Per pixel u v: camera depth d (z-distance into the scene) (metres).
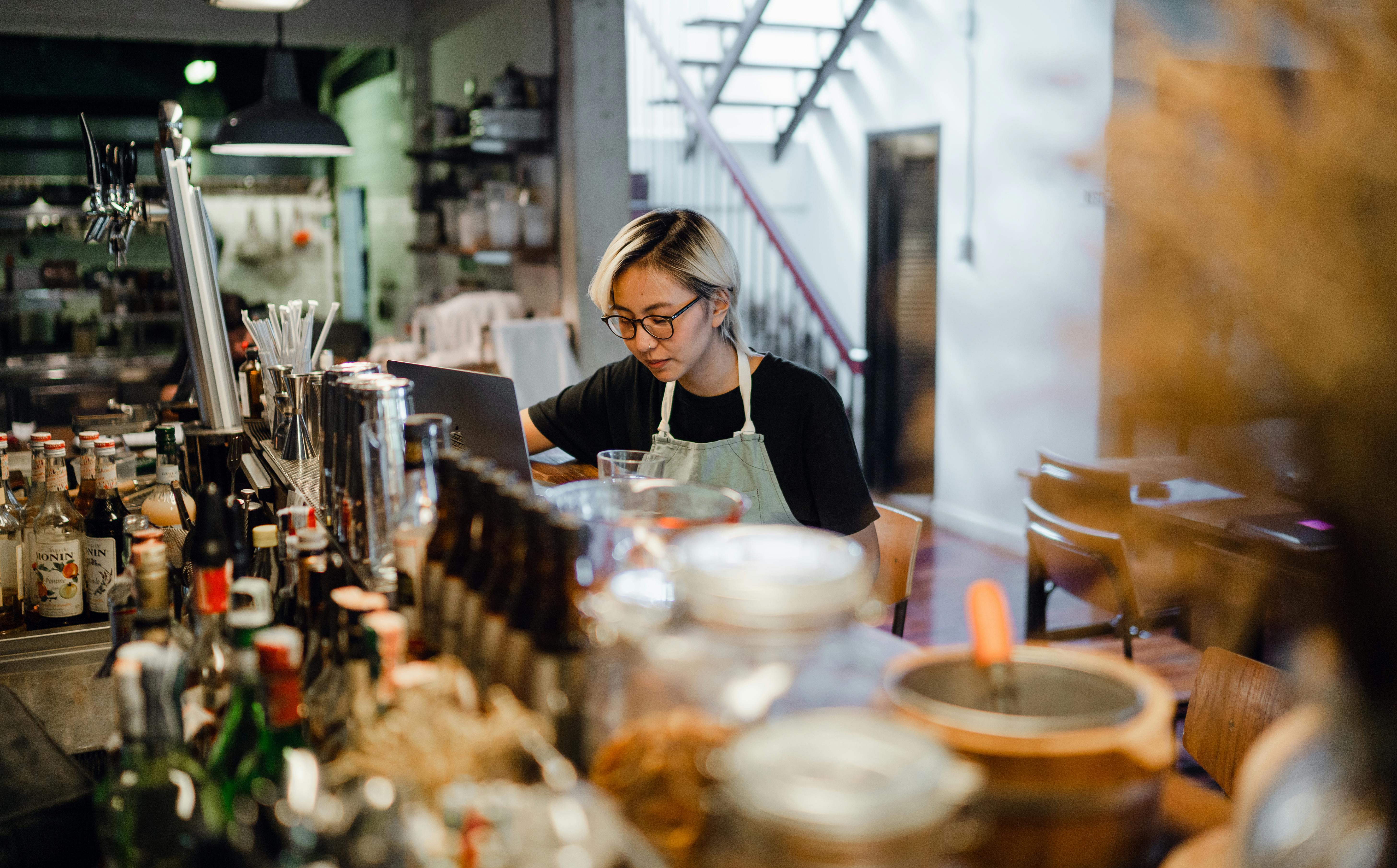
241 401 2.73
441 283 6.83
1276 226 0.29
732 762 0.62
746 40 6.61
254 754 0.93
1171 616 2.46
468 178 6.00
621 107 4.85
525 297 5.59
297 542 1.12
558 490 1.20
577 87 4.75
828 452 1.95
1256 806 0.42
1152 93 0.30
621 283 1.87
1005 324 5.12
